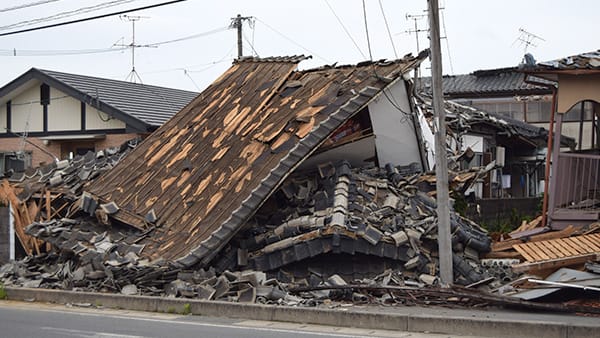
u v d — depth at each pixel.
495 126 43.81
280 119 27.48
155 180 27.95
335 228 21.69
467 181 26.89
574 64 25.48
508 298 17.88
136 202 27.03
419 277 21.64
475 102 59.06
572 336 14.60
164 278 21.33
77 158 33.38
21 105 43.47
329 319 17.08
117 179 29.03
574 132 48.75
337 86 27.78
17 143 43.38
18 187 30.97
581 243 22.98
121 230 26.36
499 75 61.78
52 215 29.66
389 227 22.83
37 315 18.67
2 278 24.30
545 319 15.91
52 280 23.38
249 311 18.08
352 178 25.22
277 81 30.23
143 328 16.55
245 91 31.02
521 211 37.94
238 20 52.19
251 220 24.31
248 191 24.42
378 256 22.00
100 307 20.19
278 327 16.77
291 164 24.14
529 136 46.22
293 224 23.05
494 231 34.03
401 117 28.42
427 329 16.00
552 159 28.94
